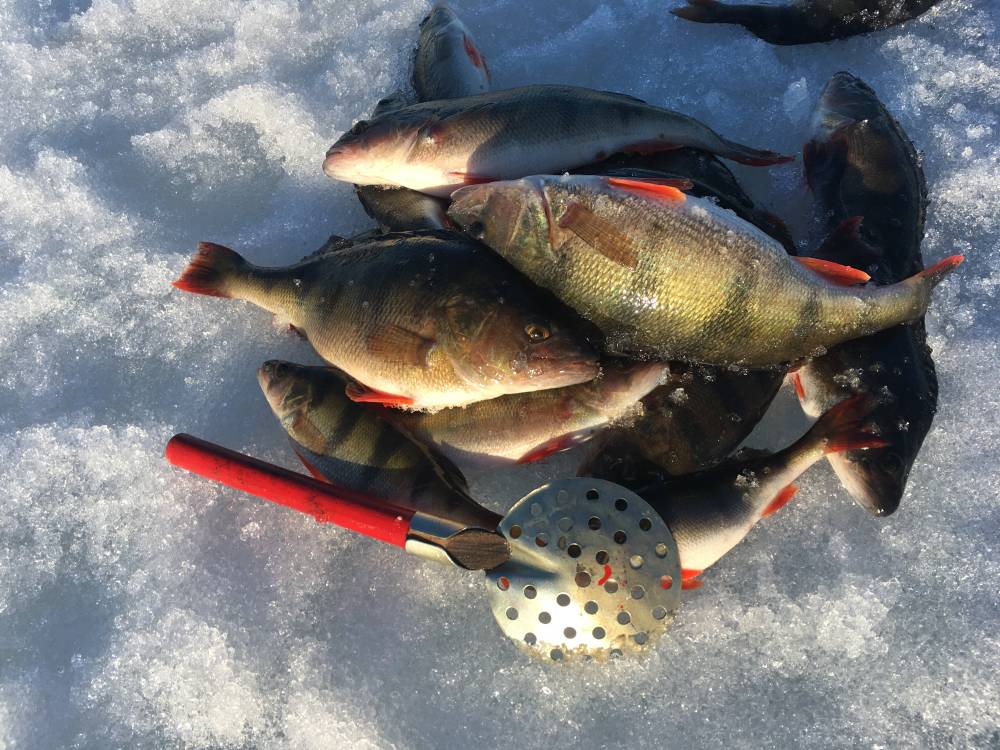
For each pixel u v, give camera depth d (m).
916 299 0.54
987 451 0.55
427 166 0.61
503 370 0.52
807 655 0.51
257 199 0.70
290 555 0.57
